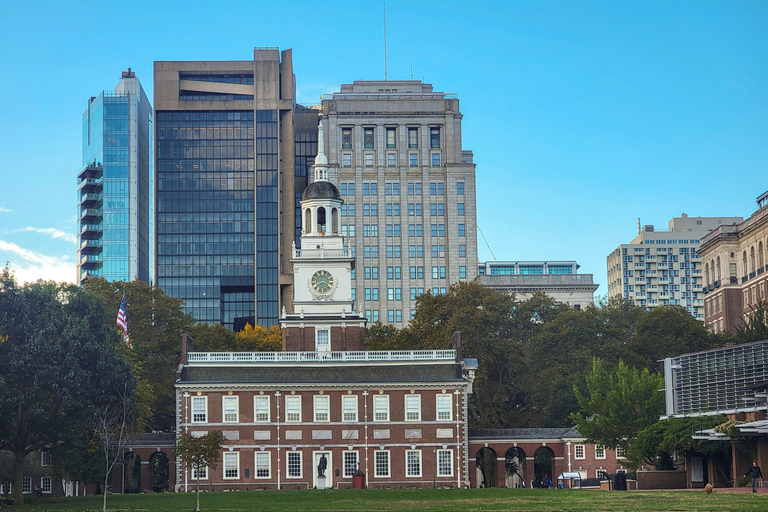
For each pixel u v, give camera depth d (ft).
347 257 451.94
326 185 463.83
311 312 447.83
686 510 226.79
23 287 339.57
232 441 414.41
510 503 271.28
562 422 487.20
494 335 548.31
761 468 313.94
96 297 363.76
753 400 341.82
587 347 552.41
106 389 332.60
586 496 295.07
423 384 419.95
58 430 331.16
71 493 444.96
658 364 549.13
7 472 404.98
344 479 414.62
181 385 415.23
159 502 308.81
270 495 338.54
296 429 416.46
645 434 357.00
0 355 316.40
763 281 625.41
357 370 425.69
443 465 417.28
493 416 526.98
